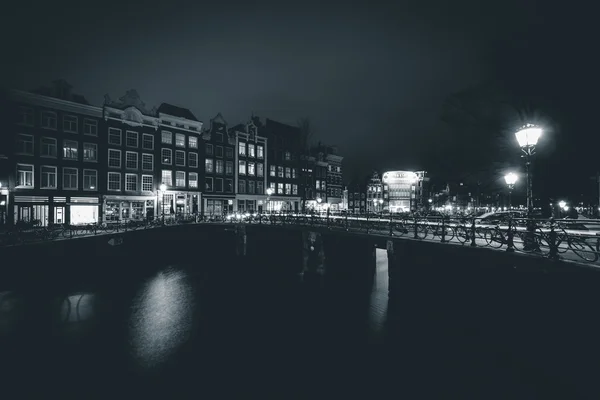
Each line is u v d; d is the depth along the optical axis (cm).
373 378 1123
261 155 5625
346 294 2123
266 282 2411
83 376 1140
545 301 1071
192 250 3297
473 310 1340
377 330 1527
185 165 4584
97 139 3759
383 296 2086
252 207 5444
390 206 11244
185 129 4603
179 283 2322
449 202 9031
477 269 1338
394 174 11375
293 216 3106
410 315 1645
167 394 1041
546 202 1989
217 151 5009
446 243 1509
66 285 2148
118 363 1228
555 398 966
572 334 991
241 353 1310
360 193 8612
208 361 1245
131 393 1045
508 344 1188
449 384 1070
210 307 1850
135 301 1922
